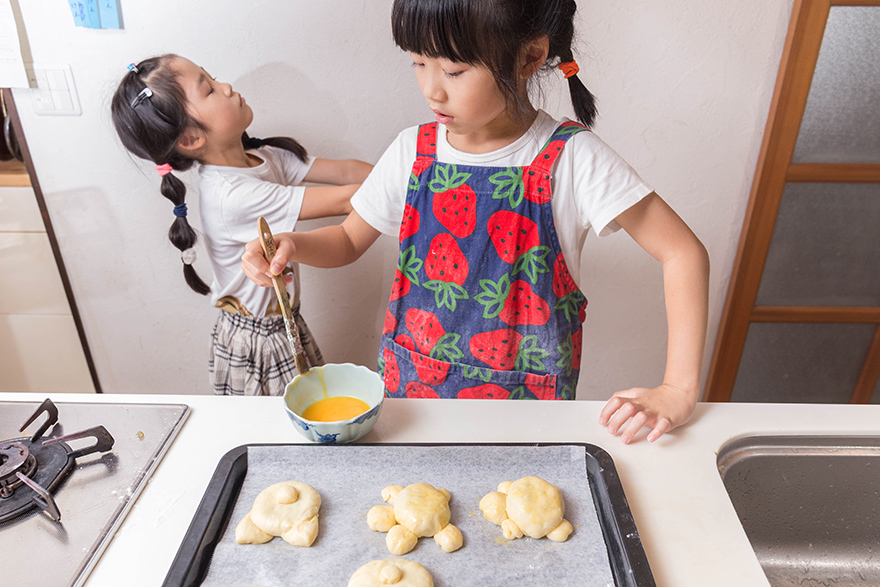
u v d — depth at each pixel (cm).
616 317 171
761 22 135
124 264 165
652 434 76
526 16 75
